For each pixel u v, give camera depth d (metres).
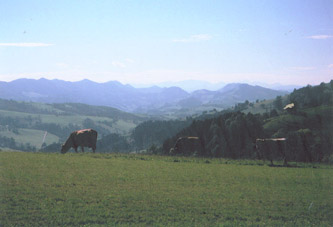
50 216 12.21
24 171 18.98
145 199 14.77
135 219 12.44
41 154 27.34
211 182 18.69
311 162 26.69
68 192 15.20
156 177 19.36
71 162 23.19
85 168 21.11
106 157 27.59
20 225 11.34
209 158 29.53
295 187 17.80
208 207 14.10
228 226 12.07
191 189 16.89
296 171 22.92
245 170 23.05
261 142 28.19
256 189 17.31
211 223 12.34
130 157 28.09
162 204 14.20
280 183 18.83
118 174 19.66
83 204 13.73
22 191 14.90
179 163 25.56
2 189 14.95
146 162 25.28
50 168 20.39
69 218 12.12
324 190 16.89
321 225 12.48
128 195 15.20
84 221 11.95
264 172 22.41
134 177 19.05
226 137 65.50
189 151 38.38
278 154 27.73
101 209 13.22
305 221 12.88
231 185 18.12
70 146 33.03
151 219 12.48
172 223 12.16
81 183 16.97
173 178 19.31
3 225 11.25
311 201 15.09
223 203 14.73
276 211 13.82
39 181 16.83
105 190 15.86
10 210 12.55
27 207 12.99
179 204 14.31
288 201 15.18
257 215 13.35
